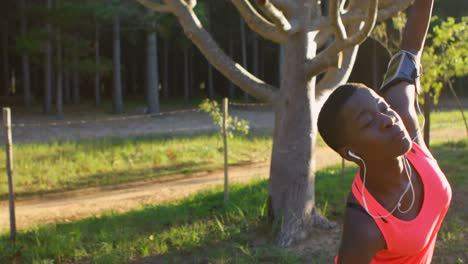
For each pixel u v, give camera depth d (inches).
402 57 79.7
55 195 481.1
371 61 1478.8
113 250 261.7
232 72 262.2
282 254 242.8
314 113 260.8
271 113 1176.2
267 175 526.0
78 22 1048.8
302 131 258.1
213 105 543.5
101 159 592.1
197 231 283.4
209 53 259.3
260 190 371.6
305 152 259.8
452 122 878.4
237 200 336.2
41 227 313.0
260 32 251.9
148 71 1185.4
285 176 261.1
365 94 60.1
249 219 295.4
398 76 77.5
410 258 63.2
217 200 348.2
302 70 252.2
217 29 1486.2
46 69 1154.0
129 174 557.0
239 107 1300.4
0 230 348.8
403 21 472.1
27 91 1289.4
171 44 1759.4
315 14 253.1
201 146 668.1
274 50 1651.1
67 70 1104.8
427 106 413.1
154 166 589.6
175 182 522.0
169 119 1069.1
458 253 237.9
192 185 494.3
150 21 1045.8
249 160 637.3
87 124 987.3
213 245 265.0
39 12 1003.3
